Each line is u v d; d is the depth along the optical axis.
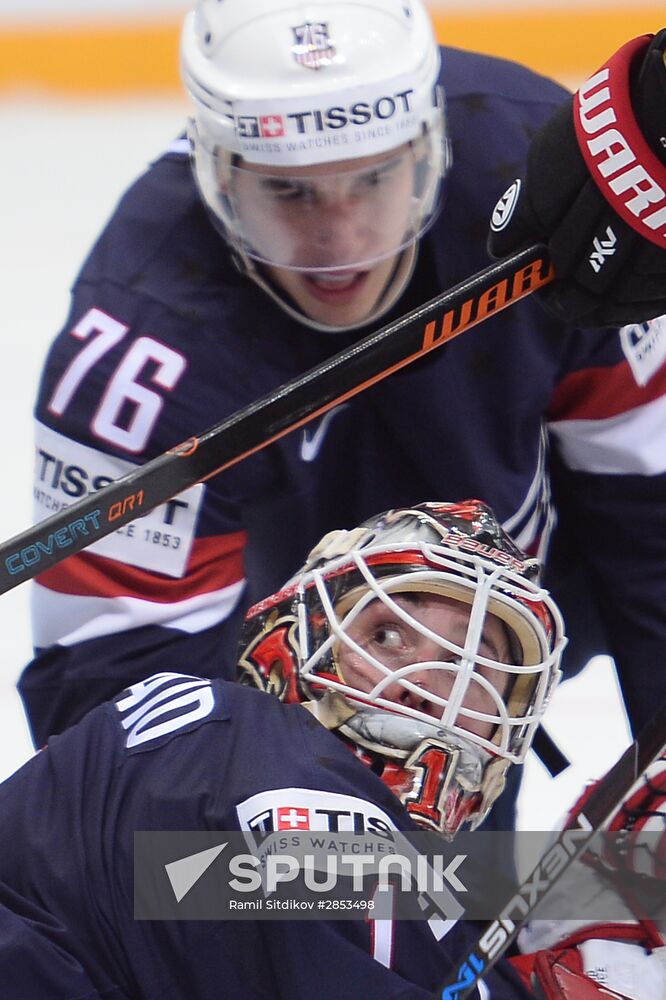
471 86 7.09
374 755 5.50
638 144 5.58
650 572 7.80
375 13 6.32
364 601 5.56
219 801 5.11
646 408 7.46
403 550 5.60
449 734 5.55
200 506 6.92
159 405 6.68
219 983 5.05
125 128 17.73
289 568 7.74
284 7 6.33
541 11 17.94
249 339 6.76
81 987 5.04
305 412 5.78
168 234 6.88
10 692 10.27
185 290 6.77
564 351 7.18
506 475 7.39
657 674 7.86
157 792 5.20
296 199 6.24
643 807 5.95
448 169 6.82
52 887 5.23
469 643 5.52
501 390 7.07
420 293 7.00
